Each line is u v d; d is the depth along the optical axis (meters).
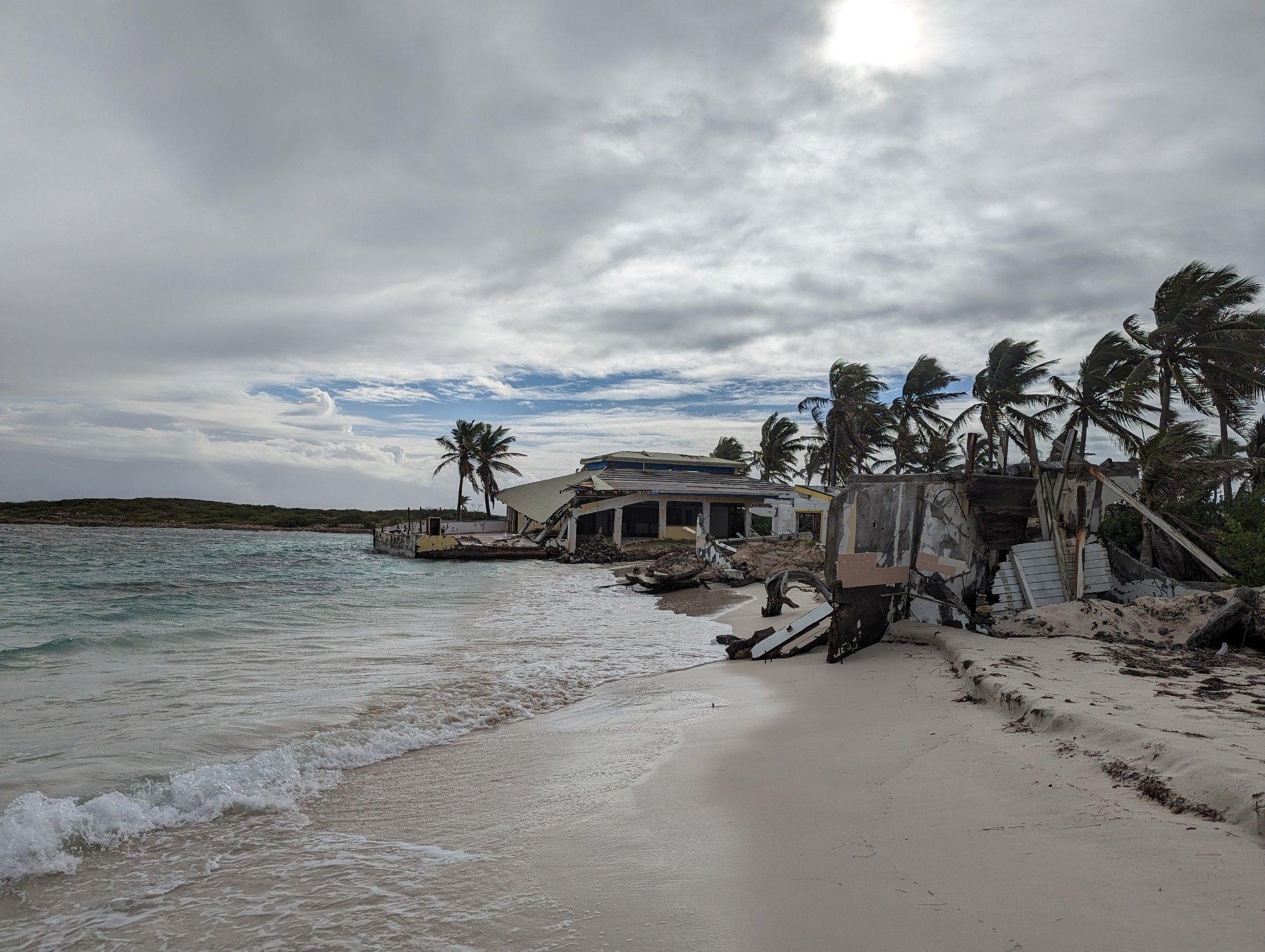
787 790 5.32
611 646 13.38
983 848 3.92
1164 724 5.33
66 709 8.14
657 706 8.71
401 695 9.00
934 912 3.33
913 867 3.81
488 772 6.30
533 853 4.46
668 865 4.15
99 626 15.03
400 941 3.49
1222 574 11.75
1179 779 4.24
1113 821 4.00
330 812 5.41
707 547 30.61
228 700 8.64
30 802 5.16
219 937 3.64
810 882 3.79
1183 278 23.97
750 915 3.50
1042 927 3.09
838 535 11.02
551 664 11.53
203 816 5.31
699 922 3.48
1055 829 4.03
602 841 4.59
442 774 6.29
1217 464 15.45
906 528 11.50
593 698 9.34
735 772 5.87
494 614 18.31
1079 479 12.72
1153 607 10.52
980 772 5.14
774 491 46.78
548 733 7.59
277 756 6.49
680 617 17.97
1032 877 3.53
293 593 22.55
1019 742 5.67
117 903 4.04
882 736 6.49
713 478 50.25
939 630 10.77
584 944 3.36
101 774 6.03
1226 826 3.73
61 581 25.34
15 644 12.46
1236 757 4.36
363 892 4.05
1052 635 10.19
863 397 47.09
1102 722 5.38
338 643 13.13
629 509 48.19
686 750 6.64
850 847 4.16
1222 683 7.01
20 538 56.56
